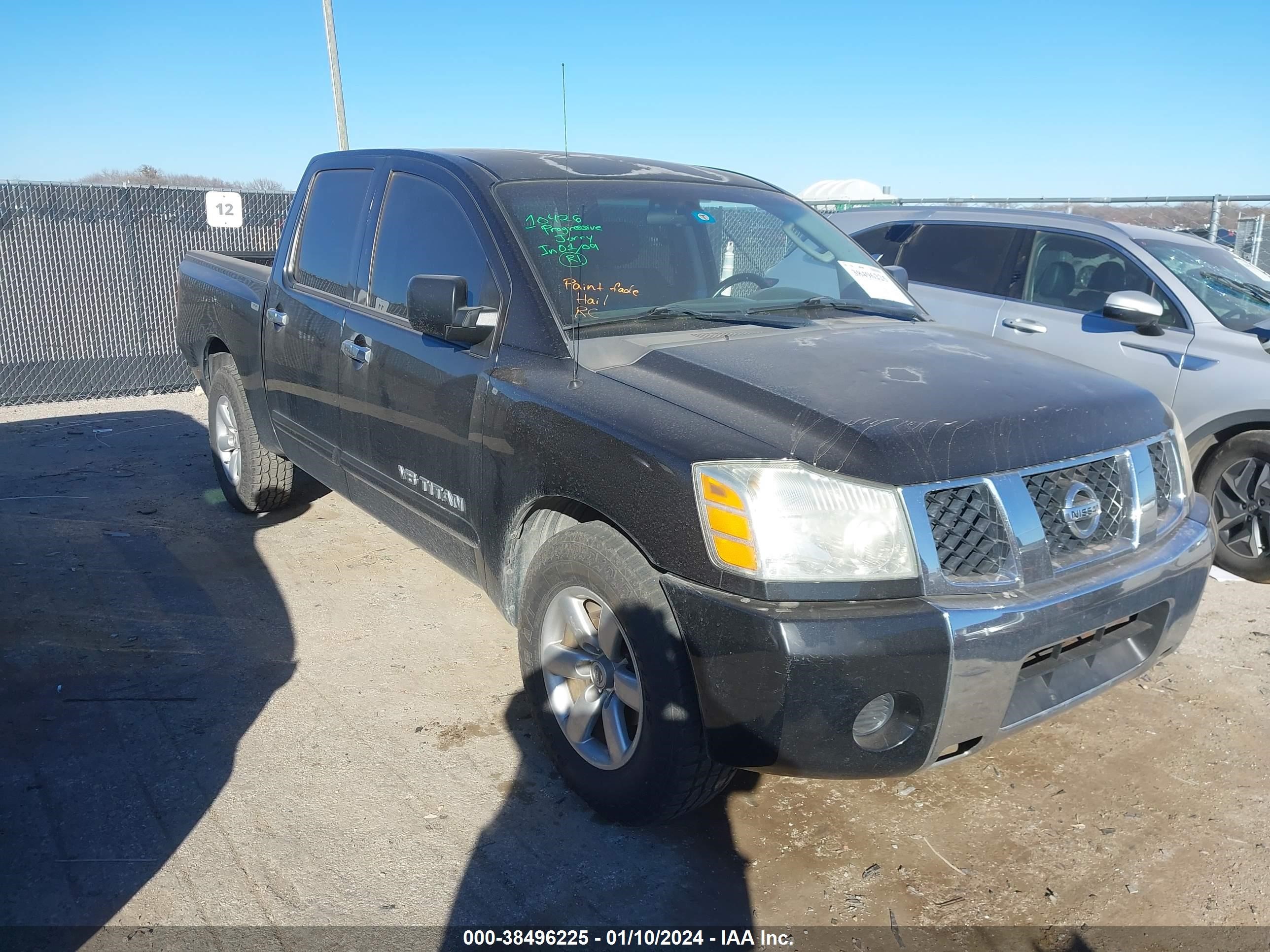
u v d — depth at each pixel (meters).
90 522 5.34
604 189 3.55
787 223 3.93
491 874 2.57
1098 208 10.12
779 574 2.24
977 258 6.11
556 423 2.75
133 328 9.71
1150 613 2.72
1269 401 4.67
